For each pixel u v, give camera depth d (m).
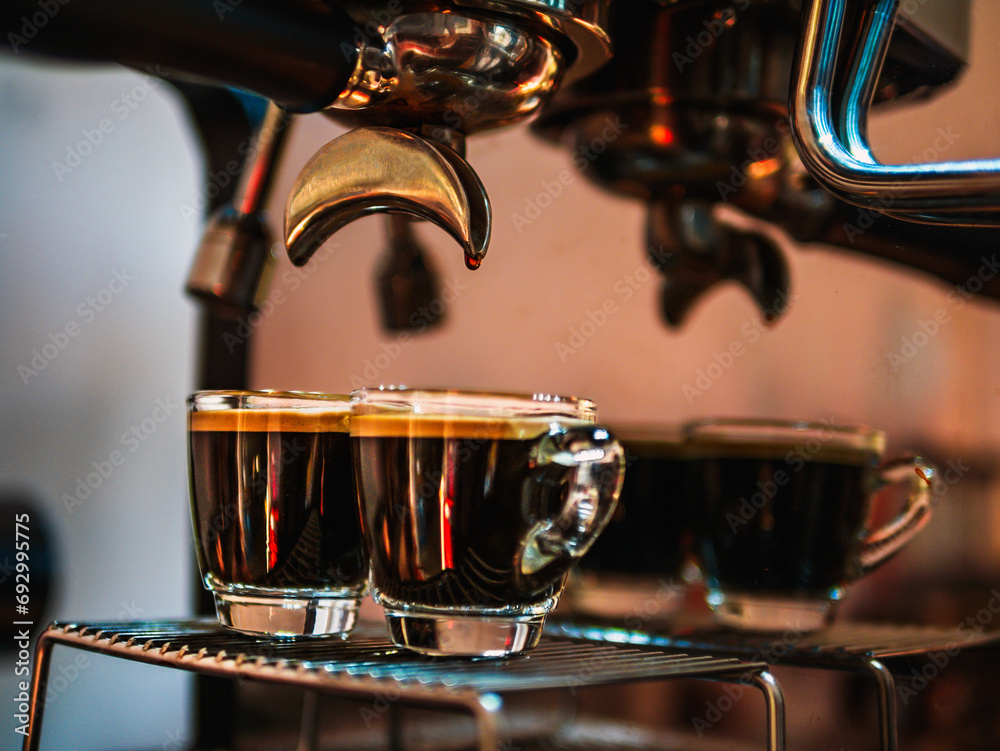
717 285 0.59
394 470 0.38
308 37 0.38
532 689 0.34
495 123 0.41
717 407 0.74
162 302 0.91
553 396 0.39
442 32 0.39
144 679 0.75
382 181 0.38
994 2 0.48
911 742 0.58
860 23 0.39
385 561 0.39
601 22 0.40
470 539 0.38
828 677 0.58
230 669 0.36
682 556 0.56
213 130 0.60
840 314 0.73
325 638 0.41
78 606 0.86
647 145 0.48
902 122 0.50
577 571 0.57
